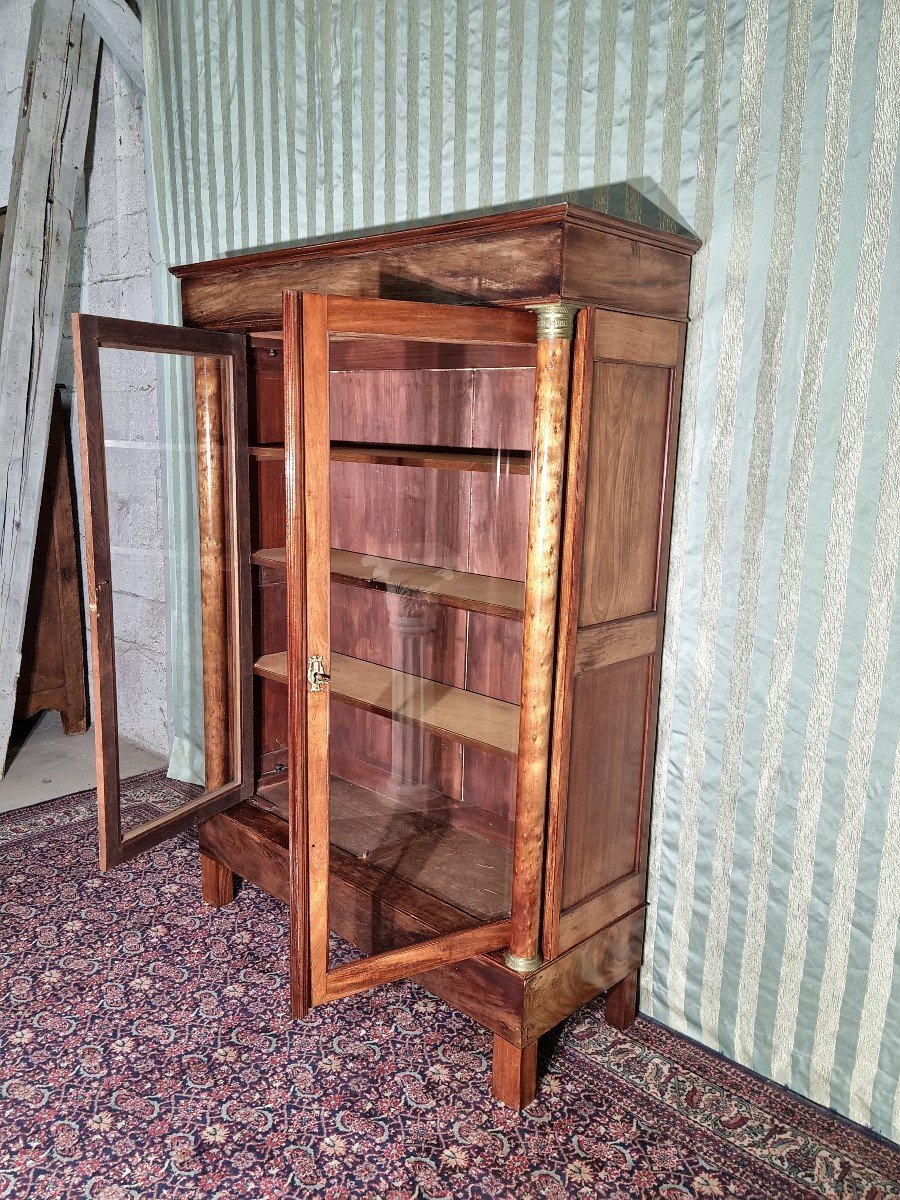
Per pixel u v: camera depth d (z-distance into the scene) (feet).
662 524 6.01
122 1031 6.43
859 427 5.33
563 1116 5.81
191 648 9.25
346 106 7.60
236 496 7.41
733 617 6.03
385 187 7.48
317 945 5.39
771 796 6.02
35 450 10.46
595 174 6.22
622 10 5.89
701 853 6.42
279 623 7.95
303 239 8.23
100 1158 5.34
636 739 6.23
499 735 5.85
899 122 4.95
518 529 5.74
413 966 5.66
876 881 5.63
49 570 11.62
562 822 5.62
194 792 7.70
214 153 8.81
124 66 9.64
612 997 6.71
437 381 5.43
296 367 4.85
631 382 5.52
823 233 5.32
